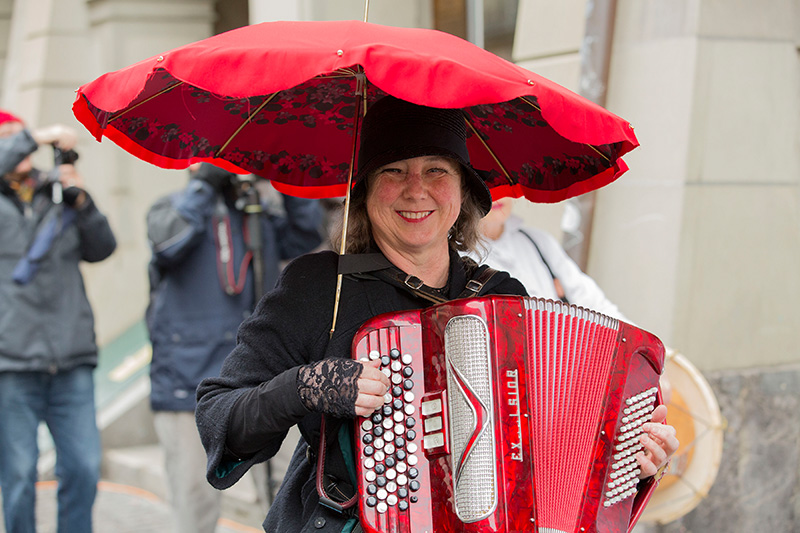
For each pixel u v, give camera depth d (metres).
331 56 1.66
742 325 4.07
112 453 6.39
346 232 2.11
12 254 4.42
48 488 6.17
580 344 2.03
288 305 2.05
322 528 1.99
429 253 2.15
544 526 1.93
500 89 1.64
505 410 1.90
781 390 4.15
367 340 1.95
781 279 4.15
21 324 4.38
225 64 1.68
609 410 2.05
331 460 2.01
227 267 4.20
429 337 1.95
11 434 4.39
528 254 3.32
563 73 4.48
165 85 2.08
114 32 8.20
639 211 4.09
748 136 4.03
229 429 1.95
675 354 3.44
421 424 1.93
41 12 8.45
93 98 1.82
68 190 4.51
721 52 3.95
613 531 2.03
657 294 3.99
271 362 2.04
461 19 5.68
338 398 1.85
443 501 1.89
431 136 2.02
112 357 7.73
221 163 2.44
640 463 2.06
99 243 4.63
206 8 8.34
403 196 2.06
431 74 1.63
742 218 4.04
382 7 5.91
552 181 2.46
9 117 4.77
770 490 4.14
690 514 3.98
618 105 4.18
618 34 4.18
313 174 2.52
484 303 1.94
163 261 4.12
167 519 5.41
